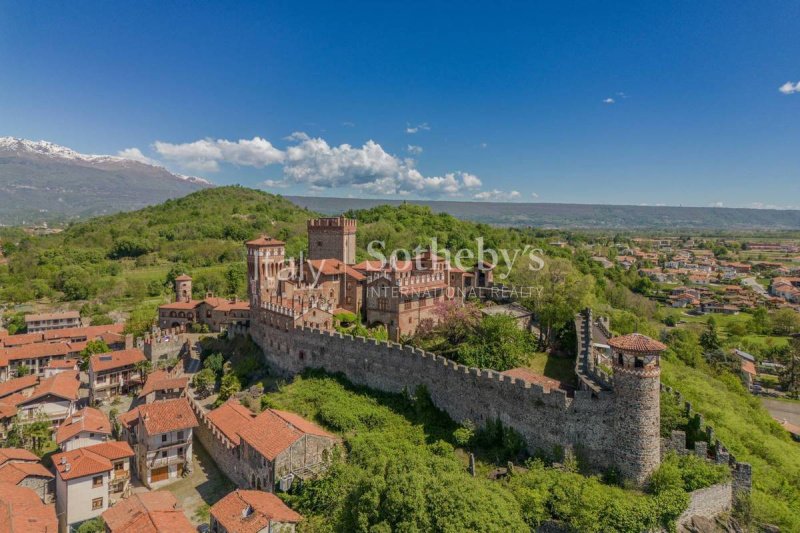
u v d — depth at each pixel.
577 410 59.66
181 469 78.75
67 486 69.38
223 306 131.00
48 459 87.06
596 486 54.88
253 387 94.94
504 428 66.19
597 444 58.53
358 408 77.75
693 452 58.31
